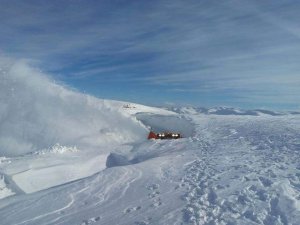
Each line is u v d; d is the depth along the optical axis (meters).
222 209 6.30
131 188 8.23
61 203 7.36
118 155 13.86
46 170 10.05
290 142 14.03
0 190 8.44
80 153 13.33
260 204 6.37
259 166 9.55
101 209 6.84
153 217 6.19
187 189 7.82
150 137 19.66
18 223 6.40
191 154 12.72
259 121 30.73
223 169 9.55
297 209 5.92
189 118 36.97
